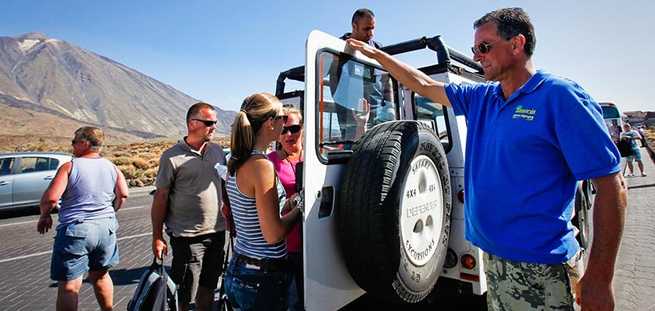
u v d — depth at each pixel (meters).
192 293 3.19
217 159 3.34
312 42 2.17
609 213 1.51
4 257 6.27
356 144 2.39
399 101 3.25
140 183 18.03
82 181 3.22
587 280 1.56
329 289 2.17
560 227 1.66
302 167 2.20
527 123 1.67
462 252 2.90
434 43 3.18
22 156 10.62
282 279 2.11
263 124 2.06
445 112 3.04
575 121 1.54
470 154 2.04
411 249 2.34
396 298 2.30
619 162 1.54
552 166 1.66
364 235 2.13
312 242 2.05
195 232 3.18
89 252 3.25
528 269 1.70
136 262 5.86
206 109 3.23
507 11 1.79
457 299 3.58
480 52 1.85
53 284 4.98
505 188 1.75
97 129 3.47
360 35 3.75
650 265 4.66
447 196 2.76
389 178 2.14
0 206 9.91
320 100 2.22
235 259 2.14
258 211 1.99
